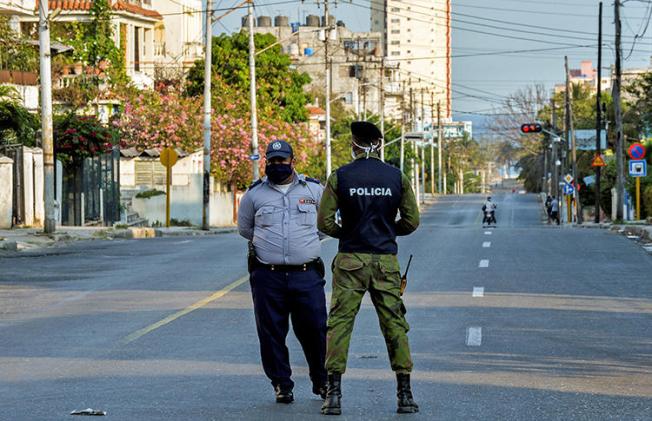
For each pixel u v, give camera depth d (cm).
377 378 2352
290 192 2130
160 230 9075
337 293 2003
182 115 13000
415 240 6975
